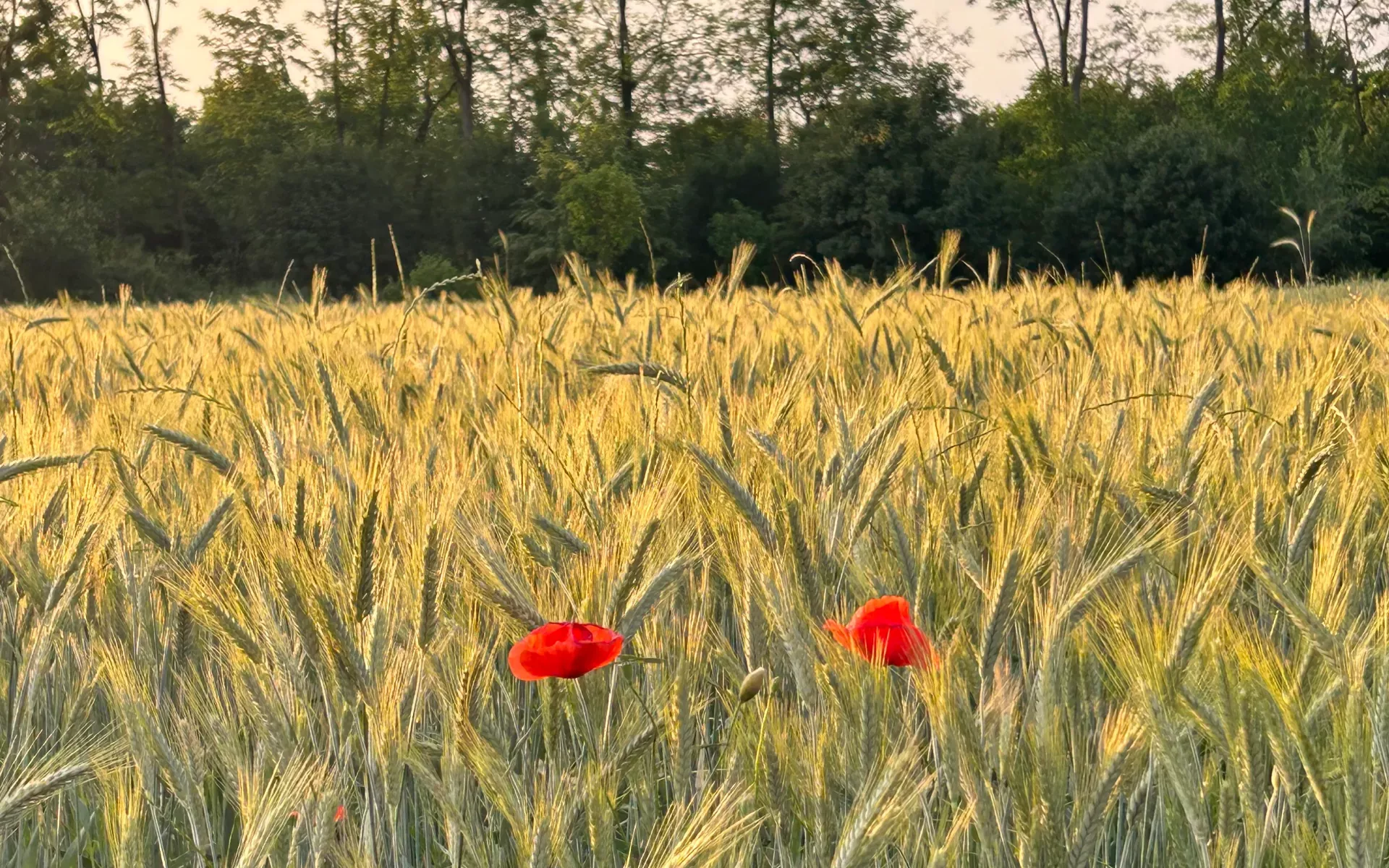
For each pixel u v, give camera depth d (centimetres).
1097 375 448
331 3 6450
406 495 295
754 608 262
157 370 609
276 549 238
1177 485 307
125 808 213
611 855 202
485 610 271
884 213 4556
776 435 347
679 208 5181
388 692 215
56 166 6000
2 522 319
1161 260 4459
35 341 751
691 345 511
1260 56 5519
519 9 6075
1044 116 5841
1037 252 4775
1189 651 205
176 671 279
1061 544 238
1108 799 187
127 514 304
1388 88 6038
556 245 4766
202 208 6222
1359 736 177
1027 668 246
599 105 6144
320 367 443
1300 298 1011
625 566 242
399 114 6762
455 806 215
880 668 216
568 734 261
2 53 5888
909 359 498
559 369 516
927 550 268
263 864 200
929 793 228
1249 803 189
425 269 4578
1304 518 263
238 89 6475
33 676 254
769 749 220
